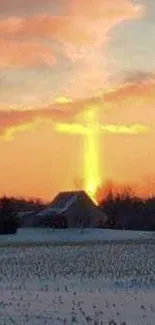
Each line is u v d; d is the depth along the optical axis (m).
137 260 46.53
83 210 106.81
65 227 102.81
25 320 19.30
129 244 72.94
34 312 21.02
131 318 19.75
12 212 92.62
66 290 27.56
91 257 50.16
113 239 86.12
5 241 81.19
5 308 21.97
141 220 111.06
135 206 116.94
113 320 19.31
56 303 23.22
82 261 45.62
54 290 27.55
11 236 86.75
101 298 24.64
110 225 109.19
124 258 48.84
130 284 30.05
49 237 88.06
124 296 25.30
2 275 35.19
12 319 19.50
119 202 118.69
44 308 21.95
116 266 41.28
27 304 23.02
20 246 69.94
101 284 30.08
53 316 20.11
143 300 24.03
